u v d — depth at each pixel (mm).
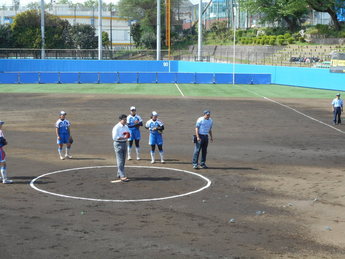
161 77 58812
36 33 87812
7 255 9148
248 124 27766
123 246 9656
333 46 66625
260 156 19219
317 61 62000
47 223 10992
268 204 12719
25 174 15859
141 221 11219
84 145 21328
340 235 10445
